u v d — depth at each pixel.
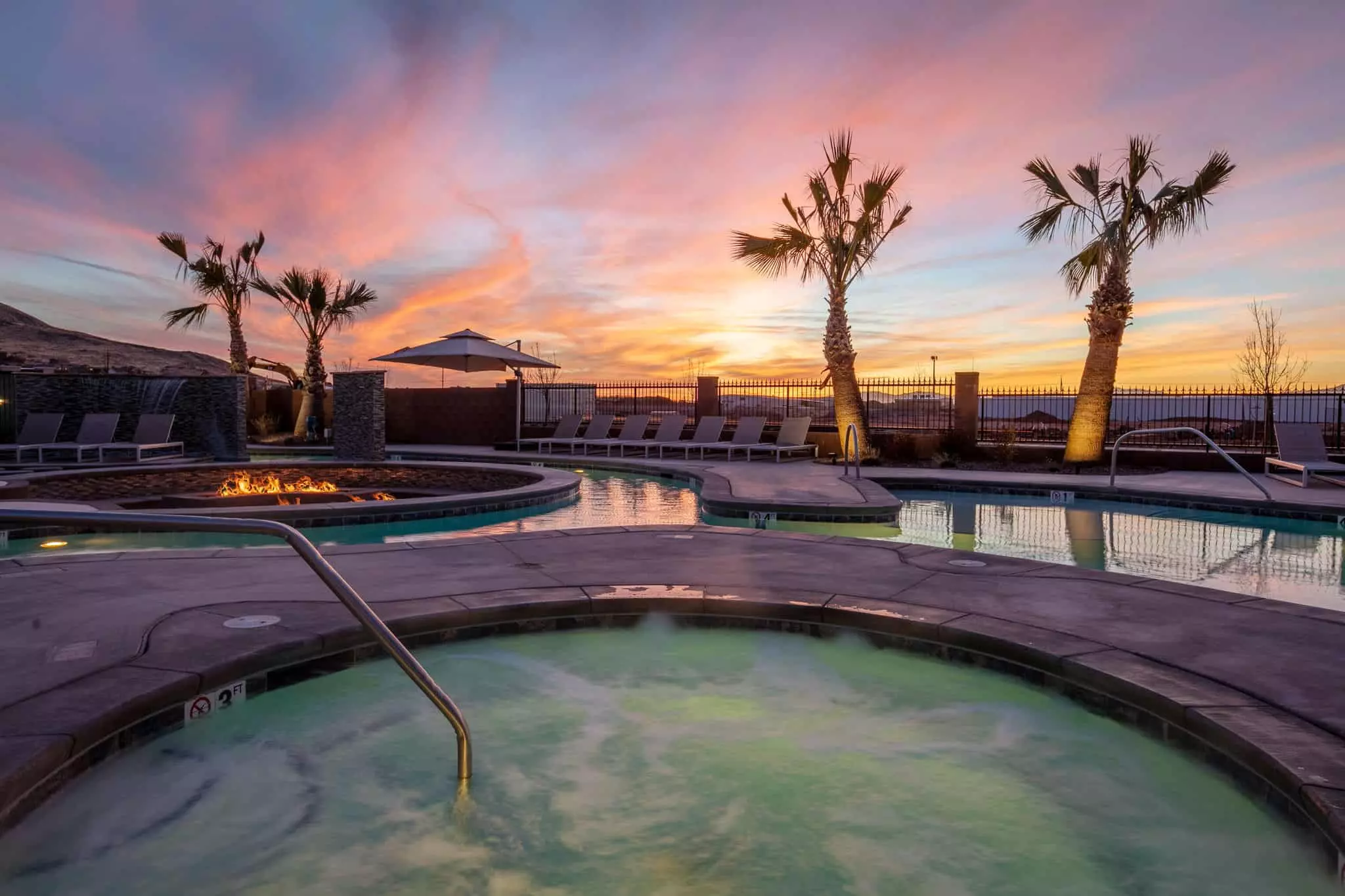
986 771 3.06
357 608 2.63
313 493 12.39
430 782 3.00
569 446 20.50
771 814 2.80
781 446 16.48
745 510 9.17
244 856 2.51
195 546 7.85
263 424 23.77
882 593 4.54
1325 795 2.07
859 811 2.80
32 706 2.72
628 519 9.66
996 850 2.53
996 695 3.64
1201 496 9.91
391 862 2.50
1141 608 4.18
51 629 3.69
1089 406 14.41
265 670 3.40
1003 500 11.29
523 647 4.28
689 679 3.97
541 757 3.20
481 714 3.58
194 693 3.05
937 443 16.23
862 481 11.55
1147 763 2.90
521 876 2.44
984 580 4.91
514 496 9.97
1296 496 9.77
